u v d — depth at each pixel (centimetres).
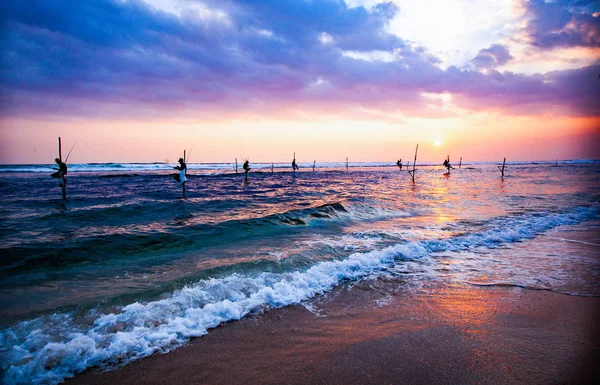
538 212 1411
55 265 640
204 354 364
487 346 374
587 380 301
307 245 826
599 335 398
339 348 377
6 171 5388
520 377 310
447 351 365
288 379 318
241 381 315
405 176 4841
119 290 520
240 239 893
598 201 1788
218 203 1480
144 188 2380
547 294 542
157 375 324
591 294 542
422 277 633
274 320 450
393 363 343
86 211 1166
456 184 3147
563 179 3838
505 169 7325
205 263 670
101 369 331
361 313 475
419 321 446
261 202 1589
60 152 1562
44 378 312
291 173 5819
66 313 436
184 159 1773
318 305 504
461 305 500
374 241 884
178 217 1161
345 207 1391
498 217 1290
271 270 629
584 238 968
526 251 825
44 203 1422
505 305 497
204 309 459
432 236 954
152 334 393
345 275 636
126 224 1030
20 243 761
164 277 587
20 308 446
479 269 682
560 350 362
